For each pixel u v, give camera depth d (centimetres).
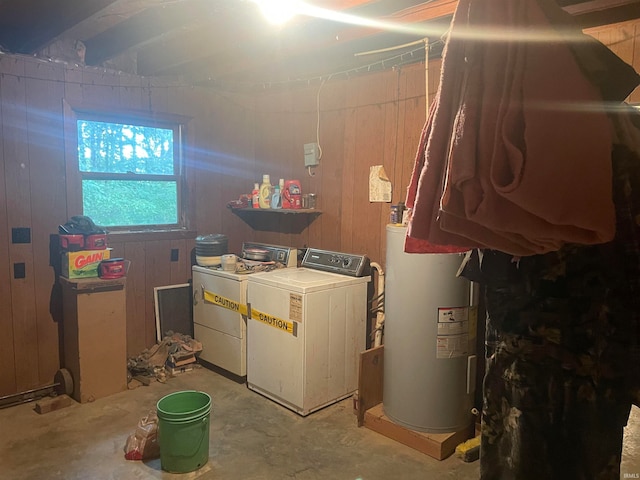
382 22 232
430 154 92
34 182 301
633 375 98
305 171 376
